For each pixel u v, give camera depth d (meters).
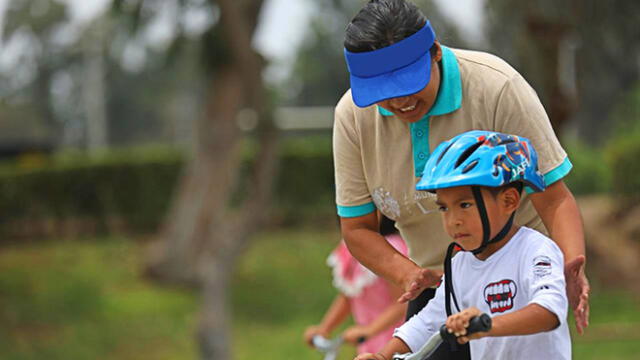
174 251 46.75
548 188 7.06
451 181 5.85
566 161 7.08
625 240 44.50
